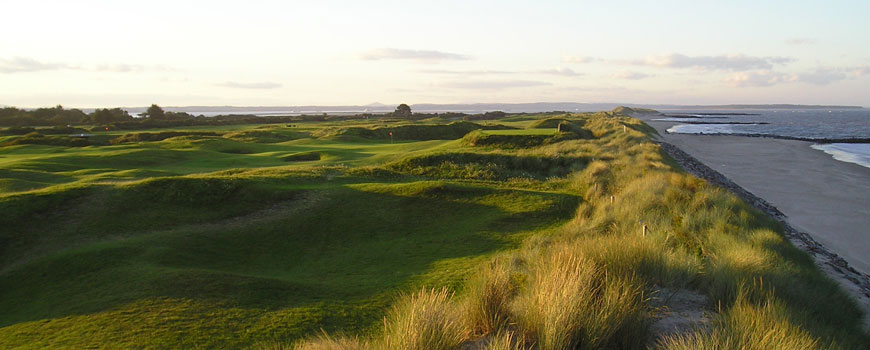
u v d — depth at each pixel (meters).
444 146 39.19
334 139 56.50
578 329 5.05
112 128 85.12
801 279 9.66
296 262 14.62
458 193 20.91
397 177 26.48
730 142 61.38
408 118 135.25
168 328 8.91
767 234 13.22
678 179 21.61
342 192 20.95
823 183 30.69
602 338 5.03
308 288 11.41
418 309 5.46
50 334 9.02
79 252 13.84
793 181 31.53
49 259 13.59
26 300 11.58
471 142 37.72
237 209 18.84
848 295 10.48
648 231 12.73
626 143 40.69
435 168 28.58
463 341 5.48
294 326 9.02
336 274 13.11
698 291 7.42
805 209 23.02
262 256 15.08
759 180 31.98
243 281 11.48
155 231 16.39
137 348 8.16
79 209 17.50
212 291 10.78
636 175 24.03
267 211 18.75
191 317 9.38
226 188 20.09
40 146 43.81
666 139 65.25
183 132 65.38
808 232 18.75
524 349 5.19
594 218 16.48
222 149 44.78
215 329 8.86
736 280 7.21
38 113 117.12
